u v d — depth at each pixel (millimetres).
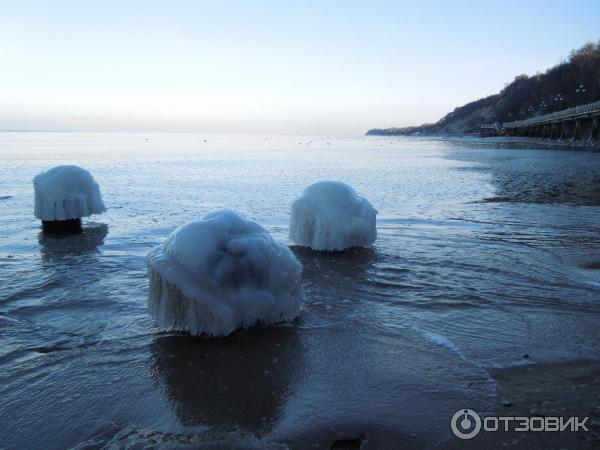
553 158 37969
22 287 7004
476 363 4590
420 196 17672
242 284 5355
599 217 12648
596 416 3703
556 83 117688
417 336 5230
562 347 4938
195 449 3377
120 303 6344
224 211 5680
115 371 4523
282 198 17078
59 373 4516
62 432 3637
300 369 4500
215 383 4277
